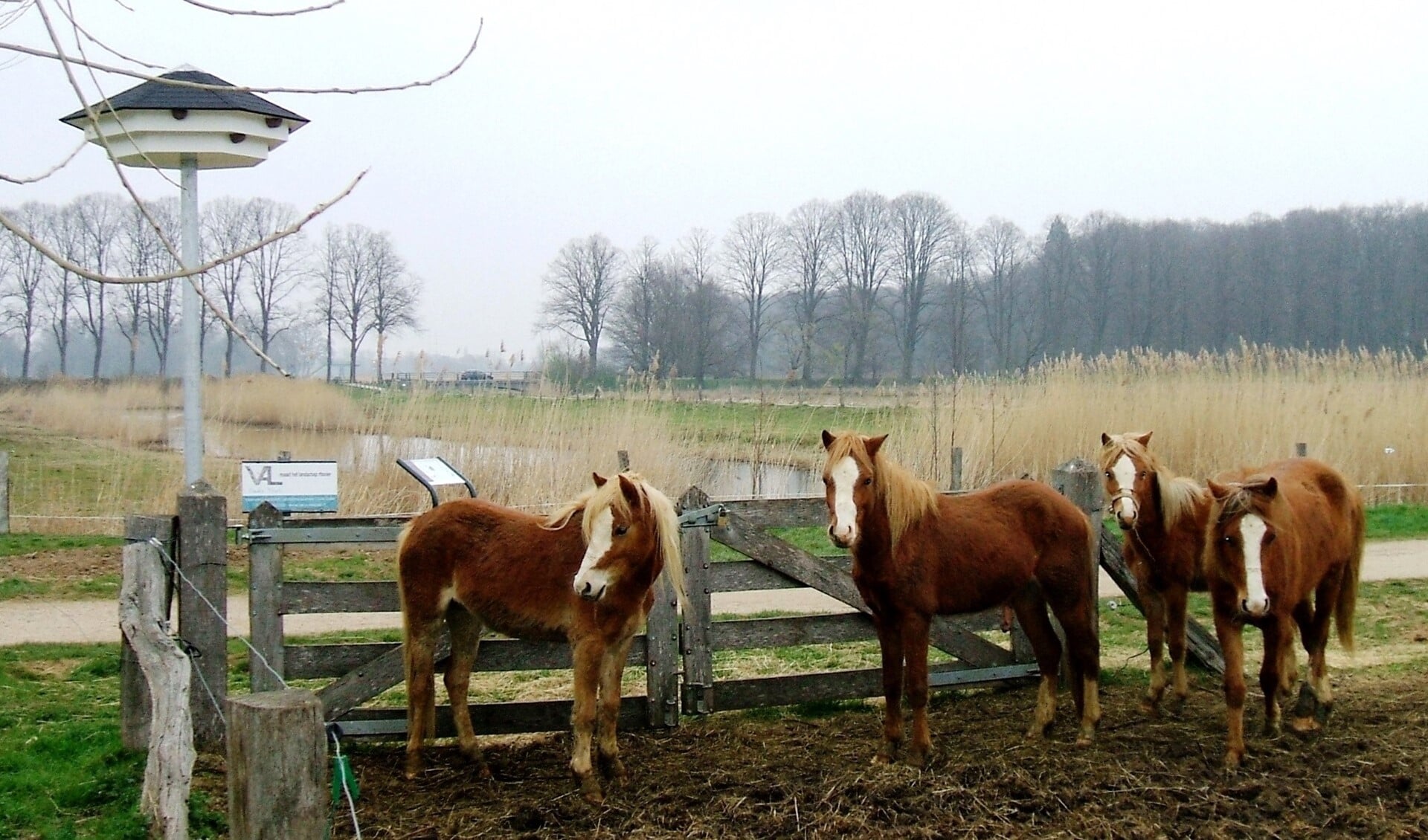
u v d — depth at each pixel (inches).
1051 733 282.4
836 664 355.3
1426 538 572.7
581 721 236.1
